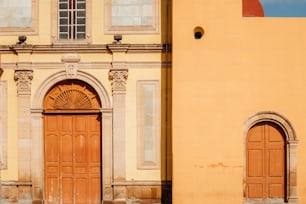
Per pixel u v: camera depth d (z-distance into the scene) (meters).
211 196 17.38
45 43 18.53
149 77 18.39
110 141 18.41
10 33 18.59
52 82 18.47
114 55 18.31
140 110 18.41
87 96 18.64
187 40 17.48
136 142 18.39
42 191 18.42
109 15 18.55
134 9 18.55
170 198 18.25
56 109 18.62
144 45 18.20
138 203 18.30
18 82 18.39
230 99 17.47
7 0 18.66
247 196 17.98
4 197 18.39
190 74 17.47
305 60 17.69
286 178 17.91
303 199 17.81
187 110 17.44
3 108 18.47
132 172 18.36
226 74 17.48
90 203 18.59
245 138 17.80
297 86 17.69
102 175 18.41
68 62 18.44
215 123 17.45
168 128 18.33
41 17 18.59
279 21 17.62
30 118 18.41
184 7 17.52
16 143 18.42
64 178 18.64
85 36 18.58
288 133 17.81
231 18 17.52
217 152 17.42
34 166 18.36
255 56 17.58
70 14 18.62
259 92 17.61
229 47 17.52
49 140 18.67
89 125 18.70
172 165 17.72
